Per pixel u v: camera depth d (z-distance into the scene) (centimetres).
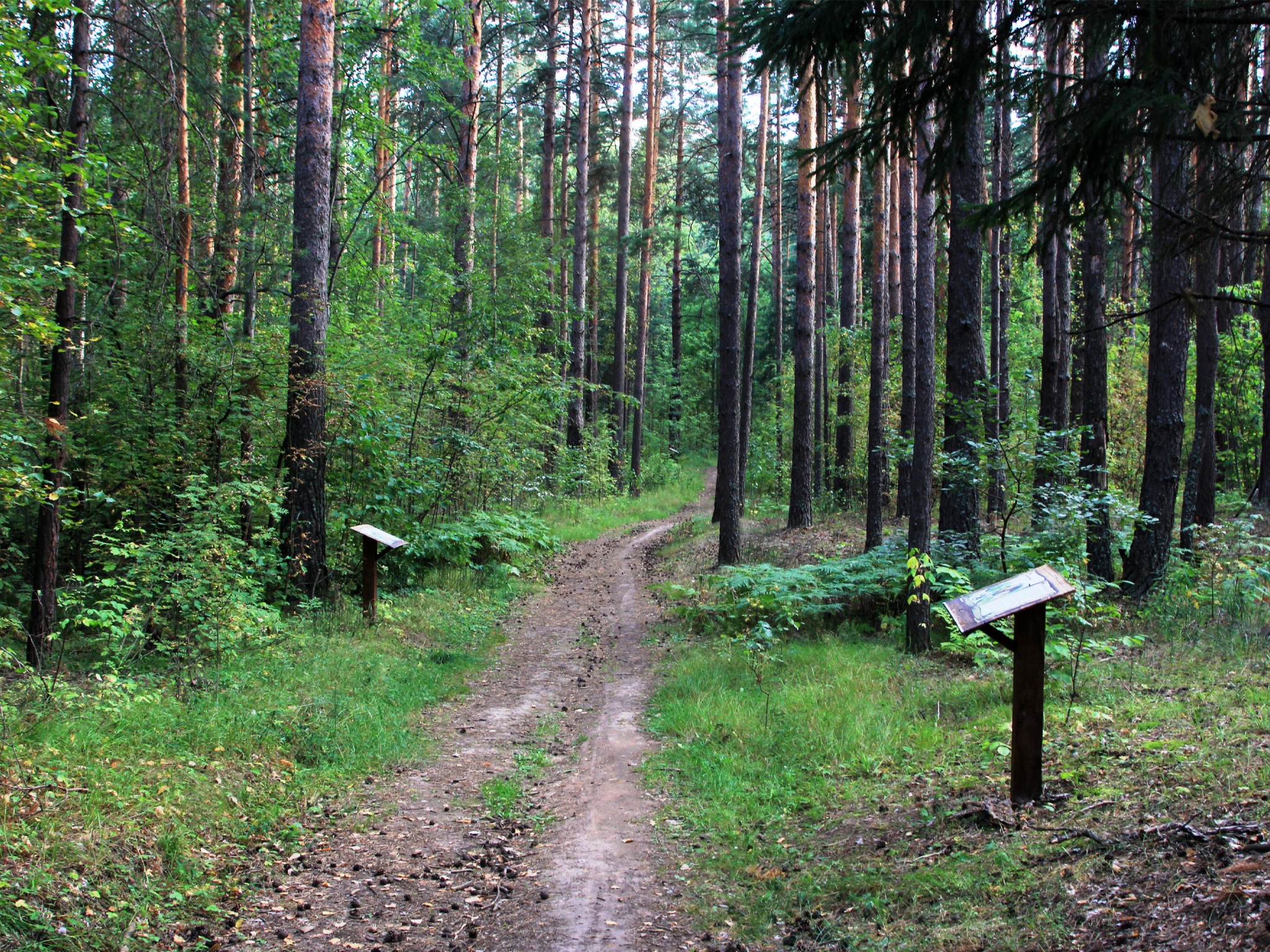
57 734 595
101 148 1085
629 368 4275
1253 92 431
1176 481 1096
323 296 1170
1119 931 341
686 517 2664
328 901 473
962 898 407
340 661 911
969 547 1108
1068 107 448
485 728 816
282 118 1673
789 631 1114
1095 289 1180
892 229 2473
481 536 1627
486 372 1705
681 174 3303
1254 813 409
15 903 394
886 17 469
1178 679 737
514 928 443
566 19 2659
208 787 575
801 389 1927
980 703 757
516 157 2745
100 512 1123
